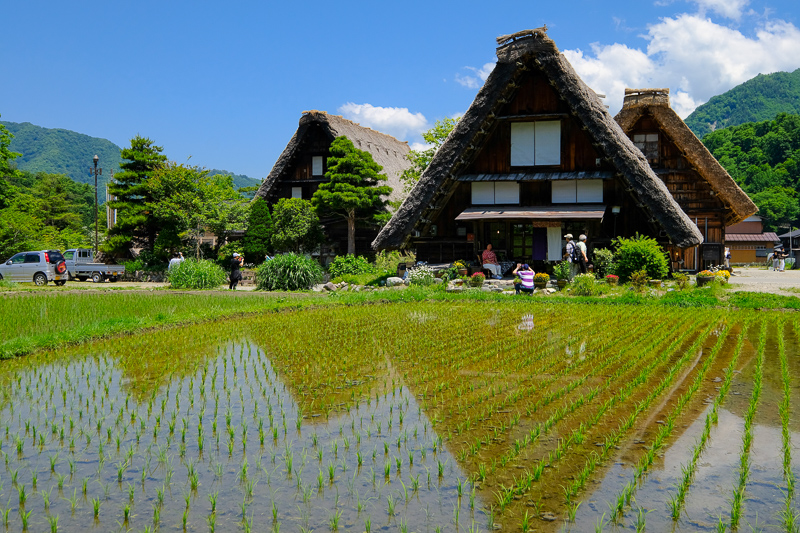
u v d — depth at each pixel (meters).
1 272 25.41
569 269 17.27
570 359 7.86
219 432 5.06
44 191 69.38
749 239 51.50
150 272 29.36
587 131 19.55
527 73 20.14
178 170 30.34
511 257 20.61
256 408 5.75
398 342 9.28
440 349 8.69
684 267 25.20
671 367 7.31
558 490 3.87
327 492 3.89
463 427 5.09
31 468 4.30
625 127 24.89
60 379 6.97
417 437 4.90
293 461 4.42
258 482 4.05
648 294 14.99
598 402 5.79
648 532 3.34
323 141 32.53
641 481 3.99
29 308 13.58
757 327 10.43
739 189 24.06
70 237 43.59
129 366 7.69
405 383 6.70
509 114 20.34
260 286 20.88
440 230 21.11
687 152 24.39
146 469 4.27
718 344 8.72
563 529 3.38
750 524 3.42
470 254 20.75
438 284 18.03
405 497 3.80
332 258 31.09
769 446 4.57
